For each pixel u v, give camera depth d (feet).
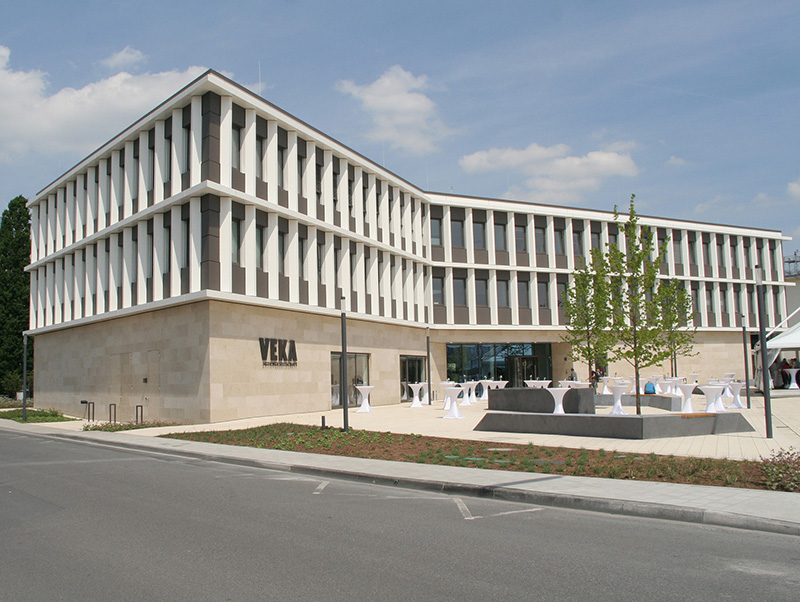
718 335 171.94
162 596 17.88
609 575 19.71
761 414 78.02
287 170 92.02
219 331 77.71
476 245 142.00
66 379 110.42
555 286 148.77
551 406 67.56
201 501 32.24
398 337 121.60
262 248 87.15
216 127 80.12
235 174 82.17
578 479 35.83
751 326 179.11
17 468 44.96
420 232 133.28
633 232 68.39
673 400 84.79
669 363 163.22
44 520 27.84
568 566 20.68
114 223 96.12
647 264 69.00
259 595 17.88
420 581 19.06
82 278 108.88
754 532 25.44
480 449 49.47
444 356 138.10
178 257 81.82
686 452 45.70
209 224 77.66
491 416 63.31
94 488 36.29
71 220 114.21
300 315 92.22
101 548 23.02
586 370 150.00
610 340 67.62
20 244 151.64
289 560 21.34
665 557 21.79
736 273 177.68
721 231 174.40
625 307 69.46
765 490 31.94
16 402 138.72
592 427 56.49
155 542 23.85
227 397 78.02
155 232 85.35
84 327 104.88
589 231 154.10
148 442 59.16
